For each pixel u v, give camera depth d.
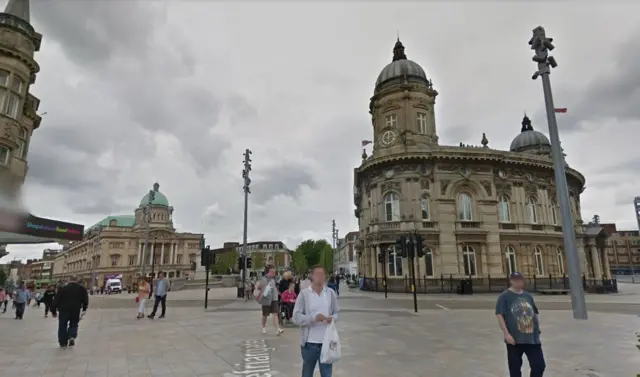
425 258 34.09
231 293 39.69
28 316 20.34
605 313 16.75
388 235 34.75
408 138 37.34
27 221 22.62
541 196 39.09
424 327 13.17
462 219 35.97
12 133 23.73
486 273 34.56
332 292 5.30
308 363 5.01
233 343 10.35
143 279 17.41
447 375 6.99
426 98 39.34
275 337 11.35
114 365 7.89
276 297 12.26
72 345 10.09
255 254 124.06
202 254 21.92
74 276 10.56
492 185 36.81
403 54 43.47
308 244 115.06
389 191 36.22
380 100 40.41
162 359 8.42
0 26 23.98
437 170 35.84
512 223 36.75
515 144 50.66
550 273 37.16
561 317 15.37
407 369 7.43
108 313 19.62
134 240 102.31
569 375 6.86
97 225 116.81
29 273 177.25
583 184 45.81
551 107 16.72
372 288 35.84
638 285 51.09
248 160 31.25
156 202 107.44
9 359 8.47
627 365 7.54
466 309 19.36
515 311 5.56
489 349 9.33
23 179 25.47
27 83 25.33
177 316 17.44
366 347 9.67
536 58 17.22
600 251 42.25
